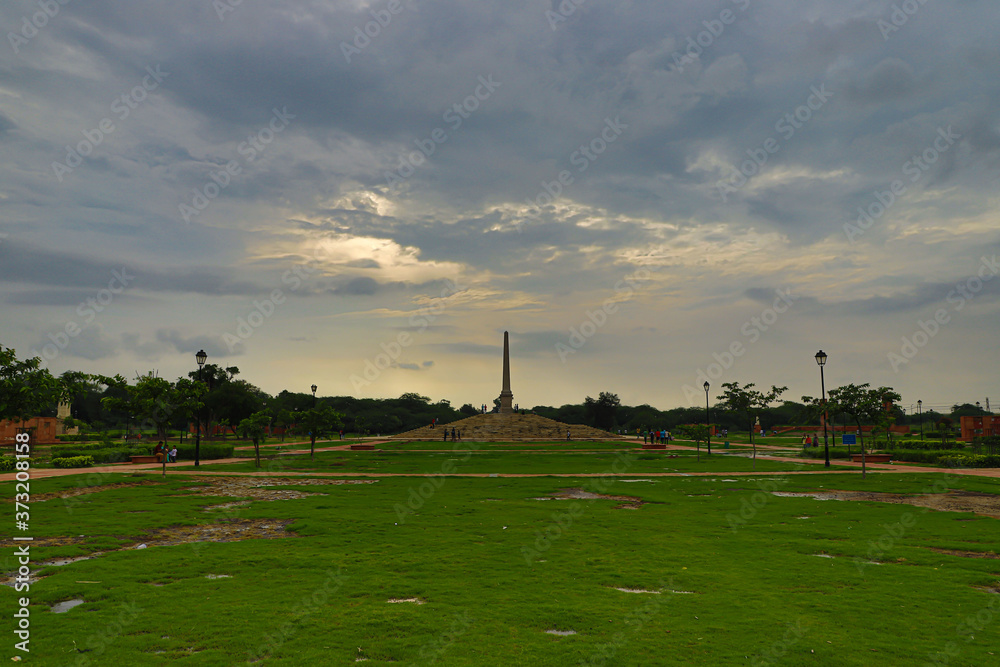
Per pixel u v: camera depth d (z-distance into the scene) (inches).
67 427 3228.3
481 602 423.8
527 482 1190.9
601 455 2112.5
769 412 5073.8
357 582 471.2
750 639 357.4
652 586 464.8
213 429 3481.8
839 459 1875.0
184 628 371.2
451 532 668.7
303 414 1931.6
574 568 515.2
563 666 320.8
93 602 418.6
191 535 660.7
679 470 1472.7
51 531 666.8
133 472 1355.8
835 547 595.8
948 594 443.2
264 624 379.2
